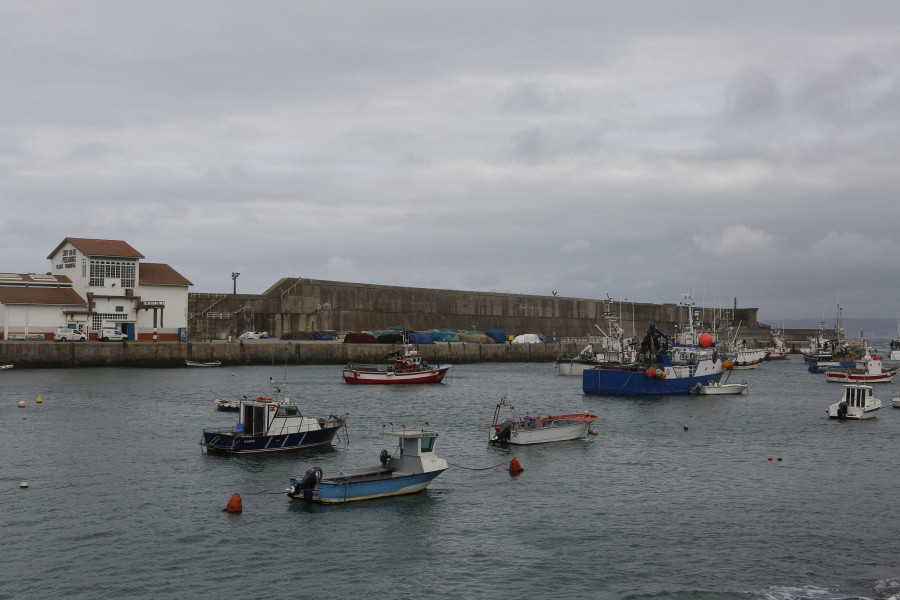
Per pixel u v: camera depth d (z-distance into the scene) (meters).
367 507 34.88
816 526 32.94
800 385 101.62
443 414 65.25
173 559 28.38
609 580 26.98
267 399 47.66
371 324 152.25
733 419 64.19
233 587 26.06
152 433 52.28
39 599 24.92
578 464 44.47
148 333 115.19
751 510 35.25
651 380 79.56
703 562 28.69
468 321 170.12
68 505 34.53
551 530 32.12
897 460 46.84
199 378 93.69
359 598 25.39
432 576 27.19
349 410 67.06
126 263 112.69
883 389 99.56
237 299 136.38
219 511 34.00
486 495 37.31
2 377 89.12
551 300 186.00
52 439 49.53
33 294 106.56
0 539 30.08
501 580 26.92
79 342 103.00
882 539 31.34
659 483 40.19
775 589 26.33
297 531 31.50
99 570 27.27
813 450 49.91
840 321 161.12
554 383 97.69
